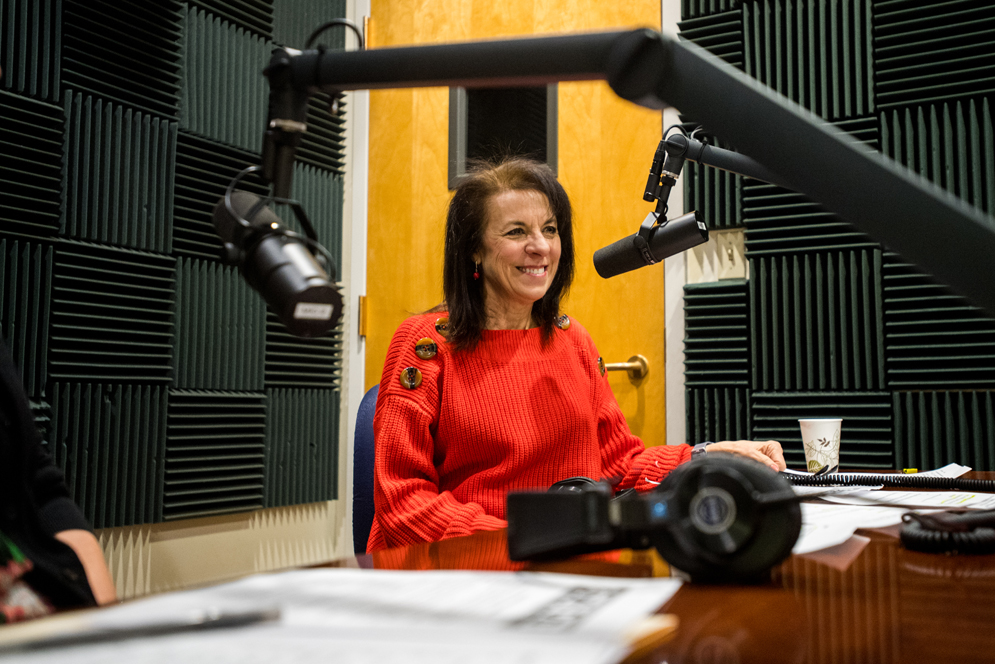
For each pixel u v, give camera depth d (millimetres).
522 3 3273
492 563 829
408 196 3434
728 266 2949
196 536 2877
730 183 2883
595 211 3111
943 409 2588
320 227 3350
